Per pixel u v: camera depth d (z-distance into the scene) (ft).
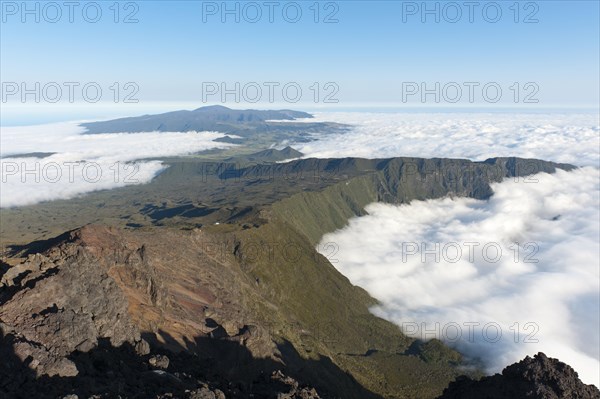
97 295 212.84
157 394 153.99
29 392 130.72
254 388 222.69
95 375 159.33
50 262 221.46
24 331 165.68
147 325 267.59
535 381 197.06
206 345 290.76
